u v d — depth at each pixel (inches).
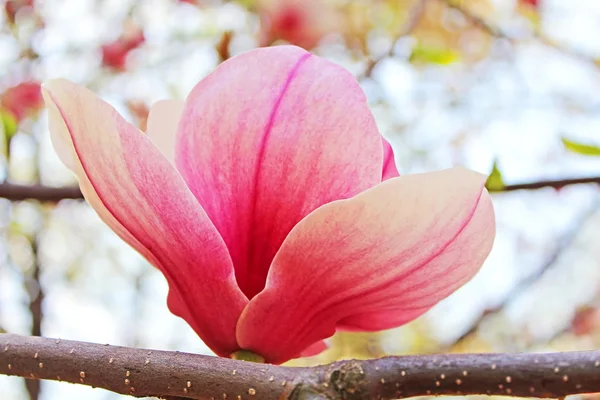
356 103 12.9
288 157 13.0
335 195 13.0
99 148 12.5
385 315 13.5
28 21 40.1
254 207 13.1
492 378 12.1
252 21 38.9
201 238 12.7
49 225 44.2
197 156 13.2
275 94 13.0
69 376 12.6
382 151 12.9
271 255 13.1
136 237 13.1
